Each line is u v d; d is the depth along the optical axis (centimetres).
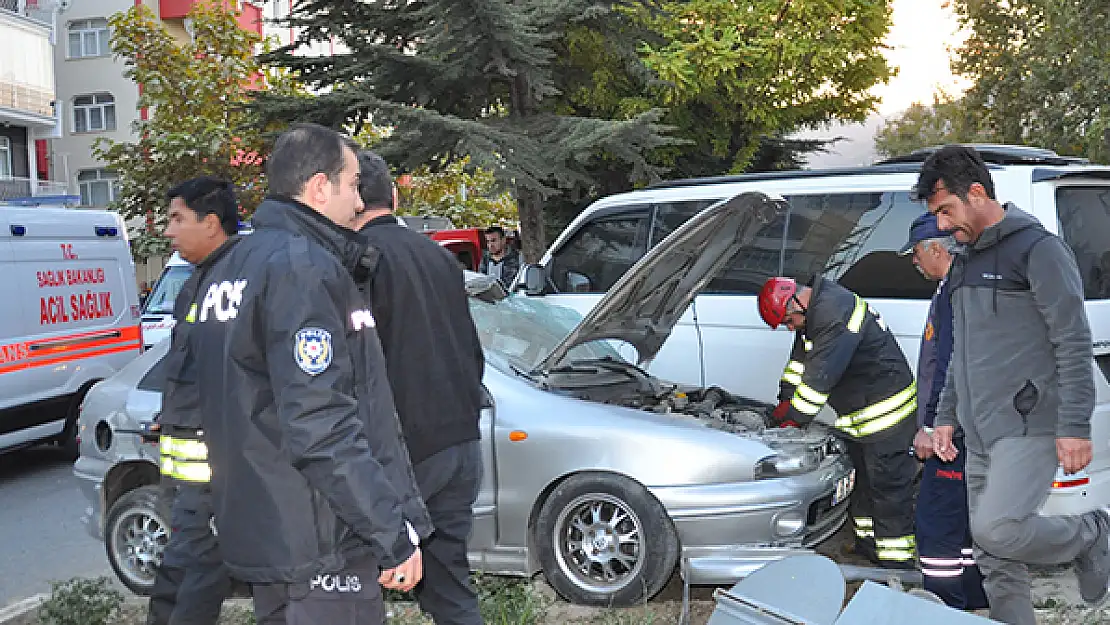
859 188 617
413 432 332
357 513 232
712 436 462
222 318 248
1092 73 1836
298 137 264
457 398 341
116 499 536
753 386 653
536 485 473
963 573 395
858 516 530
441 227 1956
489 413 486
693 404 540
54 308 870
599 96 1414
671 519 453
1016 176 537
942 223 339
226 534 245
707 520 447
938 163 335
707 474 451
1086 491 410
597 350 606
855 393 500
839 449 509
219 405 246
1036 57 2200
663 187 725
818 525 475
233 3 2092
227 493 244
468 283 567
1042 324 329
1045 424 329
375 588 254
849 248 618
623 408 486
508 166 1085
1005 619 348
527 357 552
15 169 2875
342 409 236
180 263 1229
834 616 279
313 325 236
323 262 246
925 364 401
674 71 1308
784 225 643
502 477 479
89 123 3195
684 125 1438
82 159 3197
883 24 1450
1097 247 540
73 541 673
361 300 260
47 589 567
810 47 1372
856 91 1495
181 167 1945
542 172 1116
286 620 250
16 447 842
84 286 910
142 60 2055
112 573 585
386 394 261
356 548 249
